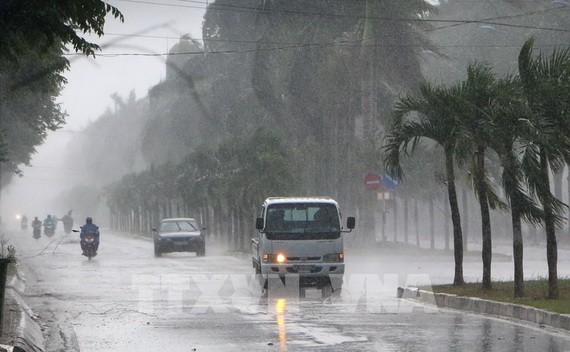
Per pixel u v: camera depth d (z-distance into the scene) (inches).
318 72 4018.2
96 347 1088.8
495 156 3636.8
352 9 3986.2
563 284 1792.6
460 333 1176.2
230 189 4030.5
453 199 1835.6
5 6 956.6
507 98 1552.7
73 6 964.0
